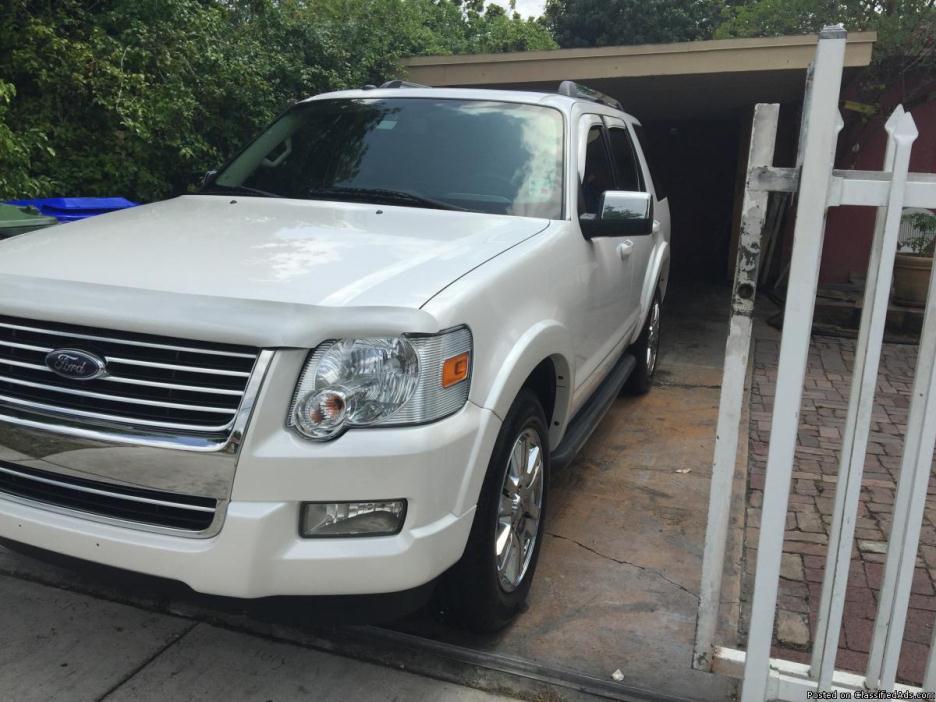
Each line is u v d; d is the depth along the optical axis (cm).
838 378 657
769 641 225
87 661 265
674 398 592
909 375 671
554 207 344
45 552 231
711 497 229
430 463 217
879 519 388
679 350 755
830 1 1143
